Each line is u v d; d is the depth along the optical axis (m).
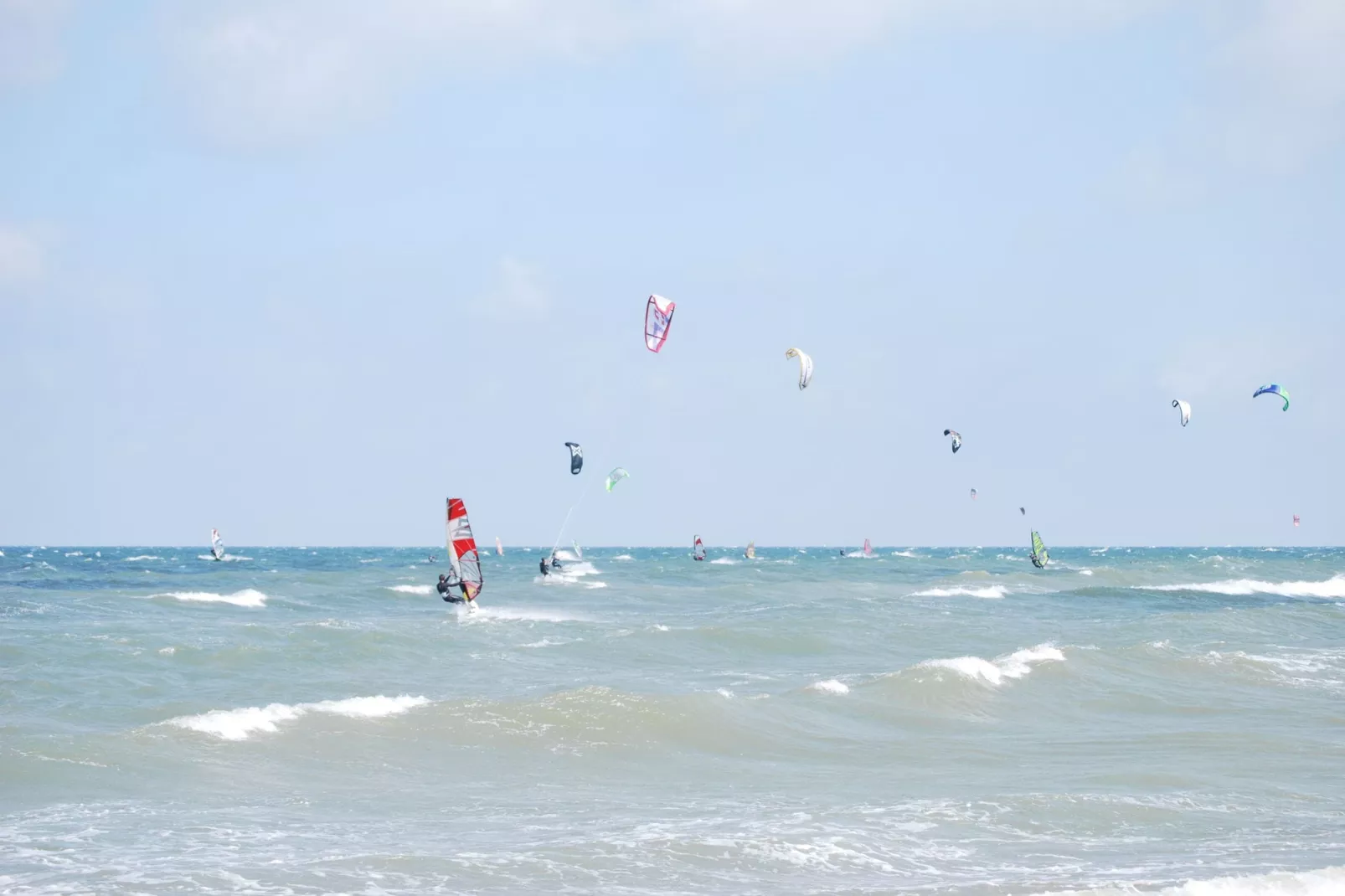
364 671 38.84
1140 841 19.28
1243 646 48.97
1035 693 34.88
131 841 18.33
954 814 20.89
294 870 16.80
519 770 24.25
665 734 27.47
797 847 18.45
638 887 16.34
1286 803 22.09
